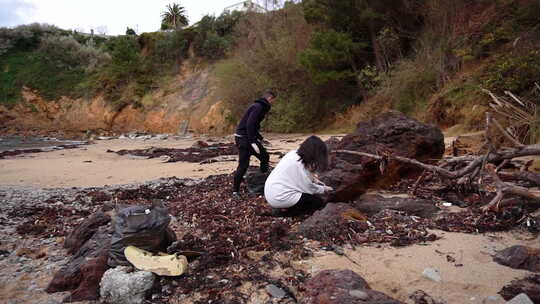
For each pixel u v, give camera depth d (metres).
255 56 24.00
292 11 24.11
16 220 6.34
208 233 4.68
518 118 9.52
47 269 4.34
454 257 3.63
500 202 4.78
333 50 18.73
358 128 6.43
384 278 3.32
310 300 3.00
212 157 12.88
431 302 2.95
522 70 11.61
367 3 18.47
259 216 5.14
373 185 5.91
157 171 10.75
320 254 3.82
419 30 18.67
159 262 3.62
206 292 3.39
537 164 6.88
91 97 35.34
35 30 41.53
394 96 17.06
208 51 32.50
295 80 22.67
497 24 14.85
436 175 6.27
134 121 32.59
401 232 4.24
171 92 32.44
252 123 6.11
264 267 3.69
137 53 35.47
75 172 11.29
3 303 3.61
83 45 41.88
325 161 4.81
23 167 12.74
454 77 14.86
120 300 3.35
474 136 9.31
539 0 13.79
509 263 3.42
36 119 35.91
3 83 37.38
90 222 4.95
